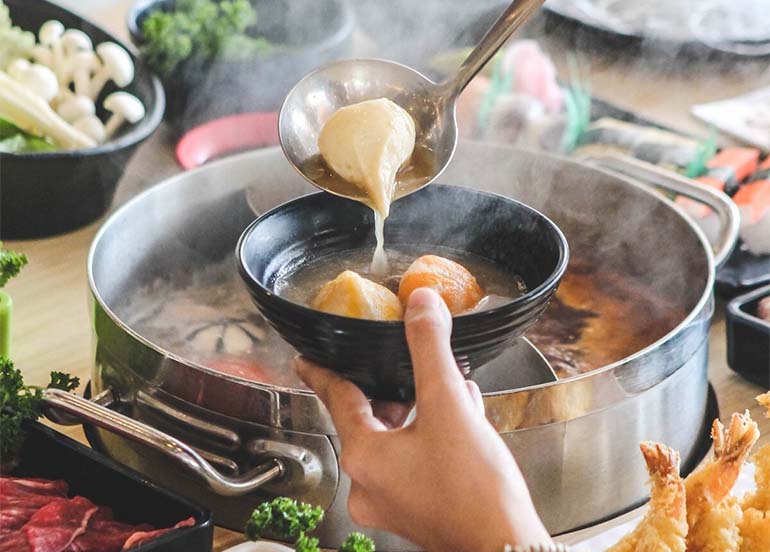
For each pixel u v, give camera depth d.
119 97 1.02
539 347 0.83
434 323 0.57
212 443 0.69
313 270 0.68
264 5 1.20
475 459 0.55
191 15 1.10
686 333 0.72
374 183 0.65
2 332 0.77
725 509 0.64
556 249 0.64
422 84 0.71
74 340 0.87
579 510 0.71
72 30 1.09
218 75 1.08
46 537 0.64
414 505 0.56
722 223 0.85
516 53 1.14
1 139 0.99
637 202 0.87
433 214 0.70
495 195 0.68
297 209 0.68
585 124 1.09
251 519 0.62
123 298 0.84
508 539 0.53
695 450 0.77
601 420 0.69
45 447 0.70
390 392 0.62
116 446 0.74
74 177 0.96
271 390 0.67
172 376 0.69
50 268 0.95
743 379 0.84
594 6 1.35
